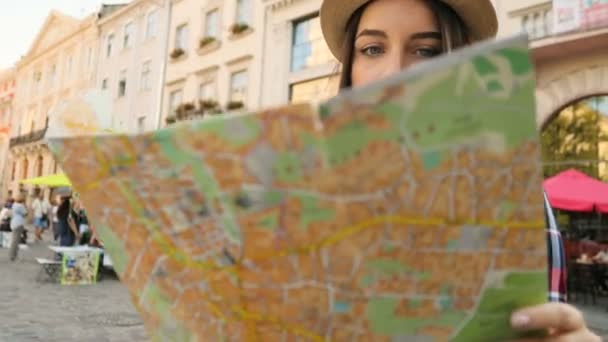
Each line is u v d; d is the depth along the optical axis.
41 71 35.66
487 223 0.48
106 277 9.97
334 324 0.49
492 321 0.55
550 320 0.56
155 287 0.54
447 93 0.43
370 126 0.42
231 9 18.08
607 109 9.30
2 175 39.06
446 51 1.12
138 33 23.64
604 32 8.56
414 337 0.51
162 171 0.48
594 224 9.70
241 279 0.49
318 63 14.73
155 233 0.51
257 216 0.45
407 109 0.42
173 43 21.06
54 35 34.31
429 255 0.48
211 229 0.48
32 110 36.31
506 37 0.44
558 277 0.86
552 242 0.89
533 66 0.44
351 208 0.44
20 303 6.98
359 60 1.21
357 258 0.46
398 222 0.45
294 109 0.42
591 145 9.47
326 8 1.36
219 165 0.45
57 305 6.95
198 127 0.45
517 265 0.52
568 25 9.01
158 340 0.57
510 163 0.46
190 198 0.47
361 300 0.48
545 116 9.95
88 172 0.51
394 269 0.48
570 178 8.78
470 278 0.51
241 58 17.16
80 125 0.82
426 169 0.44
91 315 6.36
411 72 0.41
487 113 0.44
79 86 29.30
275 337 0.50
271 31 16.41
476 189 0.46
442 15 1.14
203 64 19.05
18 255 13.96
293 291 0.48
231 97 17.64
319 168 0.43
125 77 24.23
